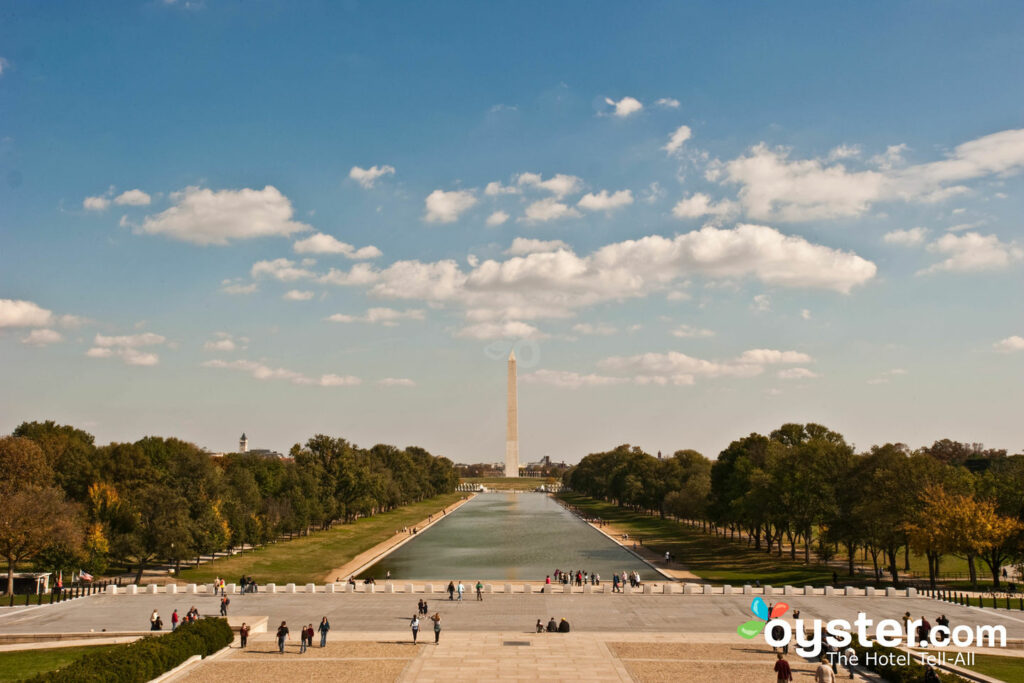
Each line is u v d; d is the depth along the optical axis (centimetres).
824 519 12112
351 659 6003
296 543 16475
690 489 18625
